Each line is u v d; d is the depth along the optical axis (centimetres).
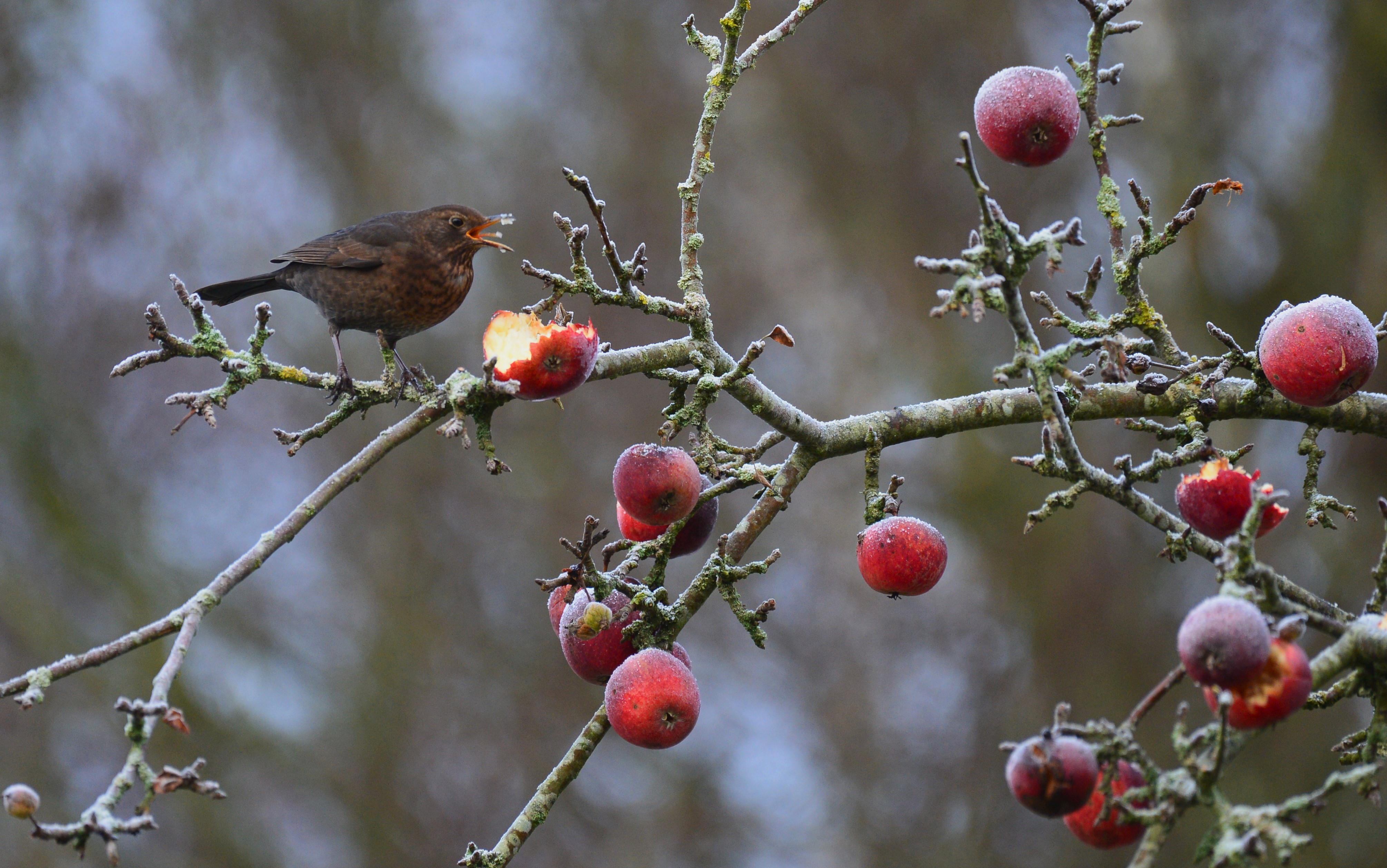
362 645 1595
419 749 1562
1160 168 1387
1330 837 1166
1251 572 283
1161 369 414
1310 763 1193
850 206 1661
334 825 1538
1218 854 260
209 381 1617
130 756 287
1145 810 304
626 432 1656
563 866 1541
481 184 1716
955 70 1628
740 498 1603
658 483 341
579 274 359
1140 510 362
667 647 353
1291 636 270
